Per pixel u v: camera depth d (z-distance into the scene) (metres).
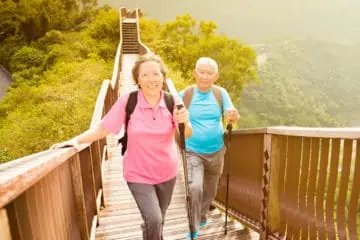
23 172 1.09
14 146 11.93
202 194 3.20
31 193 1.37
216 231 3.54
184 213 4.03
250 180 3.39
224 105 3.21
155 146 2.30
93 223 3.29
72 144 2.03
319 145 2.40
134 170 2.35
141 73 2.23
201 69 3.07
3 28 45.34
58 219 1.83
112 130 2.23
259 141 3.17
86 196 2.97
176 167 2.49
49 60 30.92
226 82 36.16
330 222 2.30
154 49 30.45
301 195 2.62
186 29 33.97
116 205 4.23
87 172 3.10
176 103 2.34
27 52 35.53
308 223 2.54
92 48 27.62
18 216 1.19
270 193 2.96
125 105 2.25
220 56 33.88
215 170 3.31
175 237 3.44
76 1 51.91
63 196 2.01
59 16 47.09
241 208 3.63
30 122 12.63
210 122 3.14
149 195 2.34
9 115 18.91
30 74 30.86
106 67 21.38
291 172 2.75
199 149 3.15
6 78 36.62
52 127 11.91
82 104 13.36
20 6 45.09
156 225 2.29
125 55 26.33
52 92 16.41
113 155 6.36
